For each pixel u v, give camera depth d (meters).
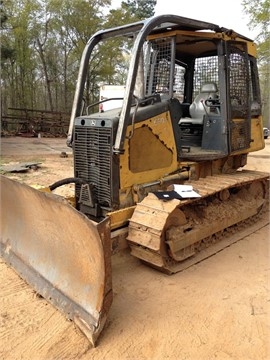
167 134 4.59
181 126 5.68
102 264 2.98
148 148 4.39
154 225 3.87
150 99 4.42
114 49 26.05
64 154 12.58
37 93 28.45
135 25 4.14
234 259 4.60
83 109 4.88
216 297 3.70
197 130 5.61
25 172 9.59
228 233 5.29
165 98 4.71
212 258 4.61
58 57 27.39
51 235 3.59
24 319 3.27
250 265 4.44
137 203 4.26
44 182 8.36
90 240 3.02
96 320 3.01
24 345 2.95
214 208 4.87
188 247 4.38
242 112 5.52
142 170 4.37
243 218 5.42
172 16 4.20
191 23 4.45
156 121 4.41
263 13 19.00
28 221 3.98
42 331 3.12
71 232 3.23
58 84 27.94
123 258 4.48
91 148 4.27
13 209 4.24
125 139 4.00
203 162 5.33
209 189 4.51
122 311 3.43
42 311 3.39
